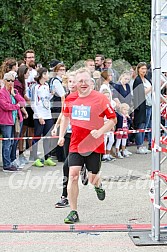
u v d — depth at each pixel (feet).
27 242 22.71
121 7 73.20
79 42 69.82
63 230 24.21
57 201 29.71
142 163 41.24
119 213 27.20
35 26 65.26
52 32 67.92
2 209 28.07
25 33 63.82
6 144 37.29
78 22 70.18
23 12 63.62
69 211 27.58
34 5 64.34
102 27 71.82
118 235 23.54
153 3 21.90
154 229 22.71
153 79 22.20
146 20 74.38
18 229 24.40
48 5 67.46
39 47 66.08
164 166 38.27
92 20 71.72
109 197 30.53
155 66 21.94
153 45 22.16
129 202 29.43
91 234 23.70
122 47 72.69
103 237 23.29
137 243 22.20
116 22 72.02
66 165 27.99
